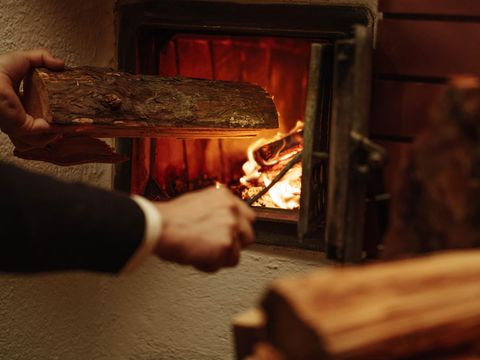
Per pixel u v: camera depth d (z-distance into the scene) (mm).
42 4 1581
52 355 1760
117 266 833
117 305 1836
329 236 908
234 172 1894
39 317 1716
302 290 518
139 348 1836
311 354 500
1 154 1540
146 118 1362
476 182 632
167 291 1789
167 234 851
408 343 519
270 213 1647
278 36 1609
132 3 1681
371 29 1496
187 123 1409
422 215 673
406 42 1243
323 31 1536
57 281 1741
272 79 1894
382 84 1265
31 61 1310
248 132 1547
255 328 661
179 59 1850
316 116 1021
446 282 547
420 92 1243
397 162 1256
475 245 644
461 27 1206
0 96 1223
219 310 1748
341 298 516
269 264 1670
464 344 566
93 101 1298
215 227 861
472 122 628
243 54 1899
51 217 800
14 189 798
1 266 831
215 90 1489
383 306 516
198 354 1790
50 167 1652
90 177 1760
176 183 1854
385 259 723
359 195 891
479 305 542
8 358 1657
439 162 647
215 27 1615
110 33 1748
